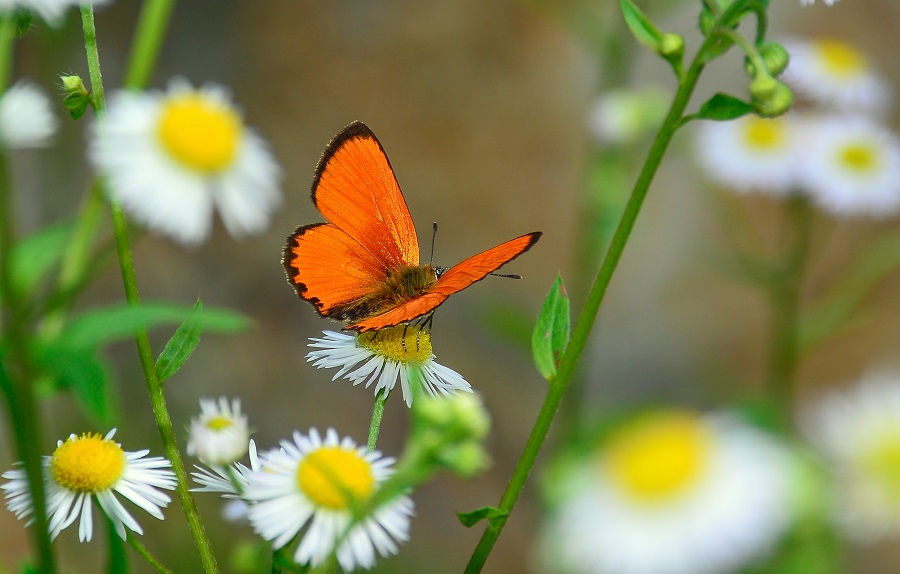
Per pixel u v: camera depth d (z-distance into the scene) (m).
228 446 0.59
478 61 1.05
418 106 1.04
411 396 0.61
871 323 1.00
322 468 0.58
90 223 0.65
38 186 0.90
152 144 0.58
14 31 0.59
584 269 0.75
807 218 0.72
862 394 0.58
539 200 1.04
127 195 0.58
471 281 0.62
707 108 0.59
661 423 0.57
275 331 1.00
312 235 0.63
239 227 0.58
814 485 0.57
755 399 0.66
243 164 0.58
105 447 0.59
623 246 0.59
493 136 1.04
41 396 0.60
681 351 1.04
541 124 1.04
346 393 1.00
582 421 0.70
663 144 0.59
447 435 0.57
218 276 1.00
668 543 0.56
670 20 1.00
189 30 1.02
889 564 0.78
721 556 0.56
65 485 0.59
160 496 0.59
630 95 0.77
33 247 0.59
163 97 0.58
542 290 1.02
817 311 0.71
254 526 0.58
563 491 0.57
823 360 1.00
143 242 0.99
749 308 1.04
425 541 0.96
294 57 1.03
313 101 1.02
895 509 0.57
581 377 0.74
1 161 0.57
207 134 0.58
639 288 1.05
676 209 1.05
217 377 0.97
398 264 0.63
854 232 1.02
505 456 1.00
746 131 0.74
